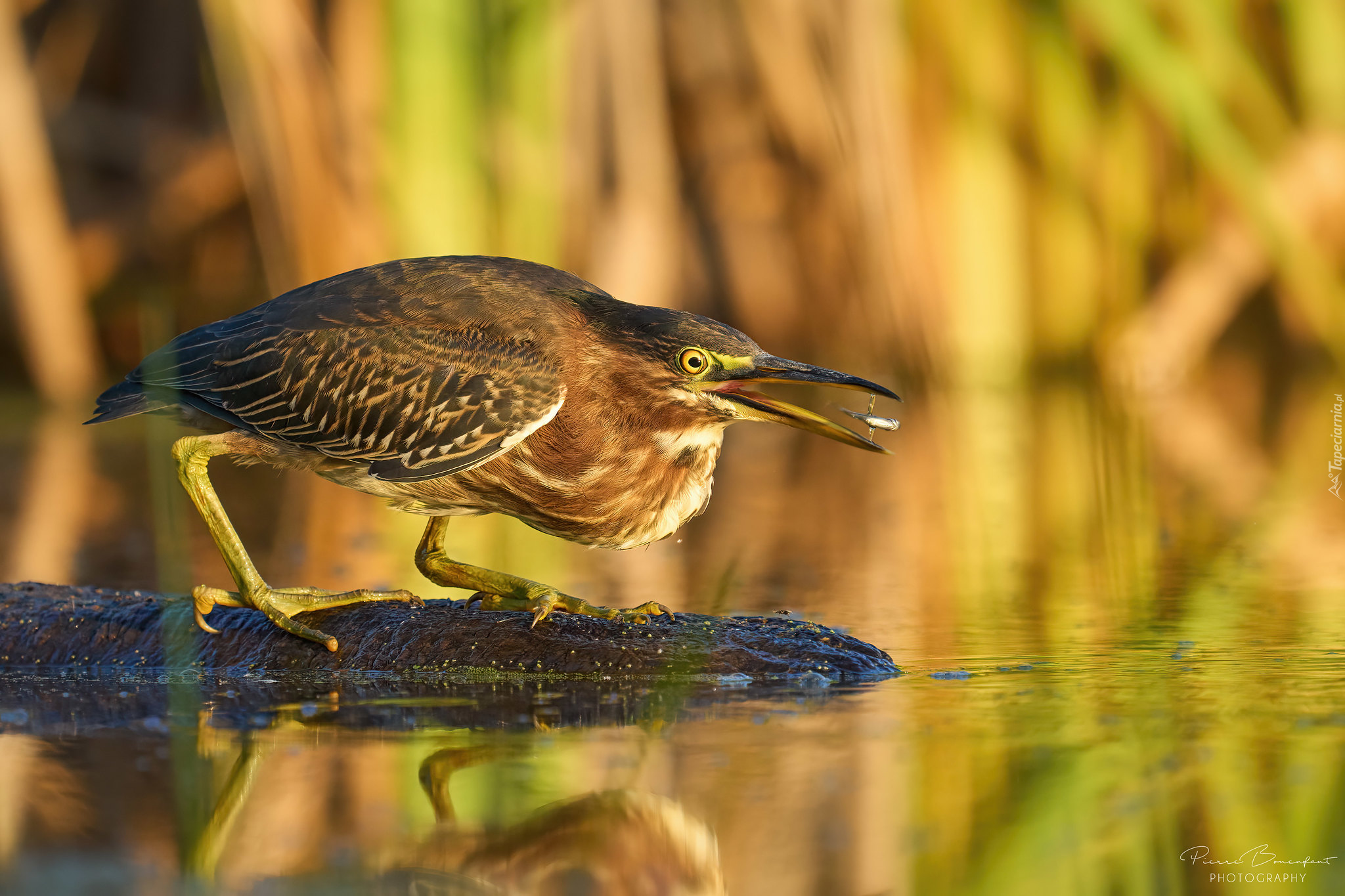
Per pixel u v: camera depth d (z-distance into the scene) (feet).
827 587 36.81
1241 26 72.18
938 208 71.67
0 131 65.72
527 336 29.63
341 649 28.22
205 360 30.60
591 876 16.90
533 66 60.95
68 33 71.41
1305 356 76.43
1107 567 39.50
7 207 66.44
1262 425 65.72
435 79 58.65
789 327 73.41
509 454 29.71
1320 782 19.35
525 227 61.36
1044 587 36.45
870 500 53.16
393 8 58.49
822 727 22.44
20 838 17.88
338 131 60.13
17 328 68.13
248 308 70.95
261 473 63.00
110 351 72.23
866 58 68.13
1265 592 34.91
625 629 28.04
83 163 71.92
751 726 22.62
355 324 29.78
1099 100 73.05
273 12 58.65
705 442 30.42
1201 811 18.45
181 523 31.86
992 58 70.90
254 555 41.91
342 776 20.24
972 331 72.54
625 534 30.63
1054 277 73.77
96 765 20.81
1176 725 22.18
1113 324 73.36
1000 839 17.63
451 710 24.22
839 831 17.87
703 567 40.57
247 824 18.37
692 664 26.71
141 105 72.33
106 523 46.88
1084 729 22.00
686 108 73.15
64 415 67.67
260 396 29.99
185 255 70.90
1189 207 74.33
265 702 25.03
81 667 28.66
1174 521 47.16
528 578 38.70
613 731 22.48
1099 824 18.08
